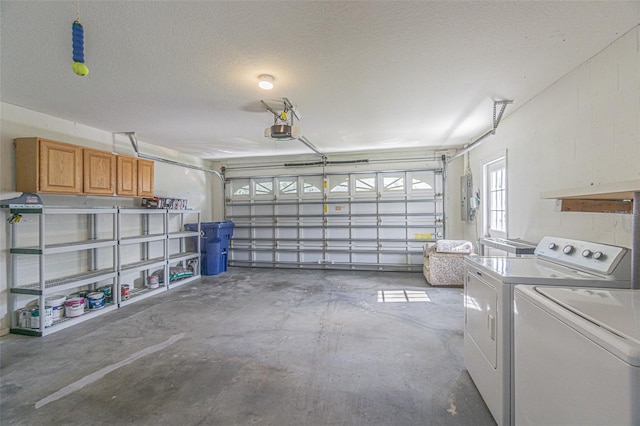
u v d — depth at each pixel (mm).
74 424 1844
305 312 3891
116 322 3561
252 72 2670
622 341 892
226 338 3088
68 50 2250
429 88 3059
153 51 2283
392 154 6645
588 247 1967
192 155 6793
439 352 2732
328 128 4641
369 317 3676
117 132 4691
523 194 3561
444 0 1722
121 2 1700
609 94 2232
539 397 1334
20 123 3453
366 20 1917
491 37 2121
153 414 1930
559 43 2201
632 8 1791
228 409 1974
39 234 3381
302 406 1996
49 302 3383
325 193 6945
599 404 952
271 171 7246
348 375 2365
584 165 2502
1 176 3246
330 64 2527
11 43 2143
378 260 6691
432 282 5207
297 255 7090
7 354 2754
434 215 6453
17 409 1981
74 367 2516
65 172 3531
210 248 6297
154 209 4848
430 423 1822
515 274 1758
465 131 4855
